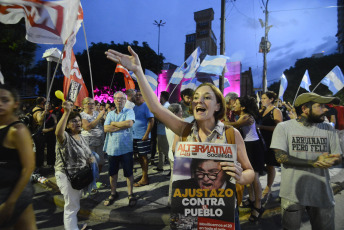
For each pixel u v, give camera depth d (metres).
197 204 1.27
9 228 1.61
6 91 1.68
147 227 3.06
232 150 1.27
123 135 3.45
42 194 4.21
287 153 1.96
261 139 3.34
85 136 4.20
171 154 3.24
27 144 1.67
